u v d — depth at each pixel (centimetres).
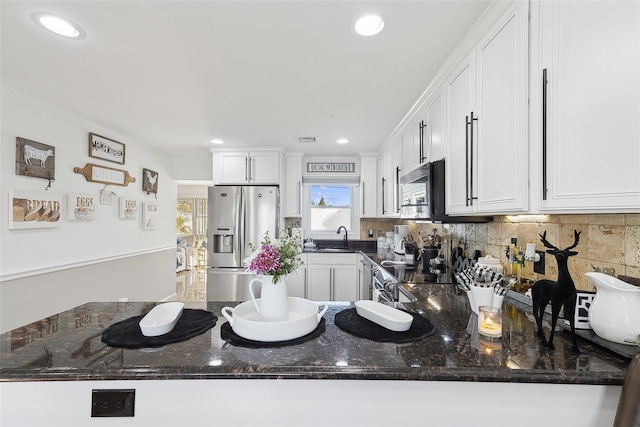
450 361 85
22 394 83
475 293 126
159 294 420
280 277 108
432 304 149
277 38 154
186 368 82
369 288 317
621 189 81
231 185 396
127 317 127
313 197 466
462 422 83
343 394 84
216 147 394
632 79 78
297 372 81
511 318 125
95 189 304
